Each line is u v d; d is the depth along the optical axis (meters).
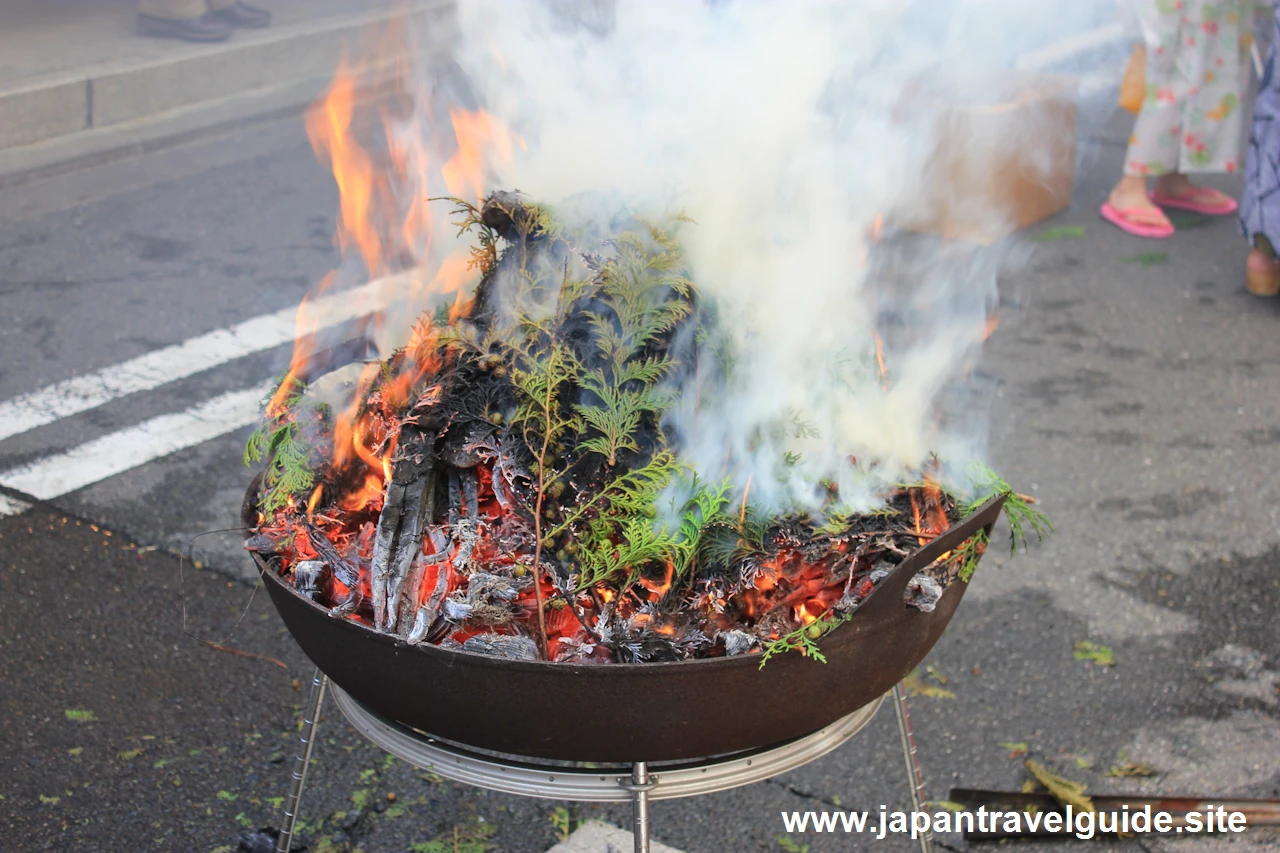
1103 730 2.53
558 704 1.42
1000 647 2.78
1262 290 4.64
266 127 6.19
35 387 3.76
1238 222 4.89
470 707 1.45
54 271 4.55
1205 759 2.45
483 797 2.31
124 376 3.86
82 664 2.60
